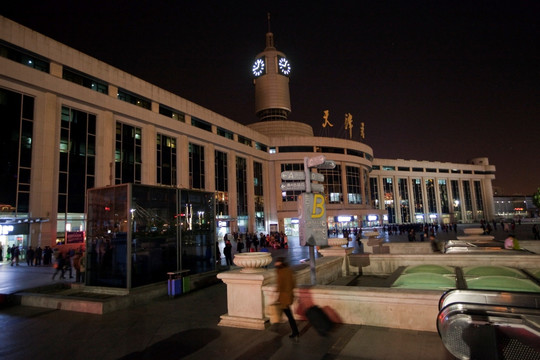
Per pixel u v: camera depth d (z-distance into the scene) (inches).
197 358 223.8
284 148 2802.7
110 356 238.8
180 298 436.8
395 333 244.1
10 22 1114.1
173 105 1781.5
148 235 474.6
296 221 2672.2
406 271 431.5
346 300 272.4
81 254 575.8
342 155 2935.5
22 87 1140.5
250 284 288.4
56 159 1220.5
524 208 6973.4
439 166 4714.6
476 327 160.9
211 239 592.4
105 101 1403.8
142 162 1585.9
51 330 312.0
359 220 2925.7
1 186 1064.8
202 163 2006.6
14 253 975.6
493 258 447.5
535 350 149.6
